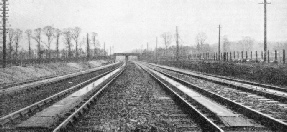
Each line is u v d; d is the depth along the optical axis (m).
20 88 19.23
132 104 13.39
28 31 85.25
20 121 9.90
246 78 28.16
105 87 19.58
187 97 15.10
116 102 14.10
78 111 10.58
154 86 22.12
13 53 67.62
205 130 8.46
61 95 17.06
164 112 11.51
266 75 24.78
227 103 13.04
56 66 47.34
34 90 20.64
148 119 10.14
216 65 39.31
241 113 11.05
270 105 13.02
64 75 35.78
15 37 82.06
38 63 43.78
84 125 9.37
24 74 32.22
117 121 9.85
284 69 23.11
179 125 9.23
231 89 19.69
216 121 9.40
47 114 10.21
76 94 15.85
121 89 19.98
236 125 8.71
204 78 29.17
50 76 33.91
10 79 27.31
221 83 23.69
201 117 9.48
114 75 33.88
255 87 19.38
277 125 8.49
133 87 21.30
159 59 112.88
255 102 13.93
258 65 28.55
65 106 11.90
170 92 16.97
